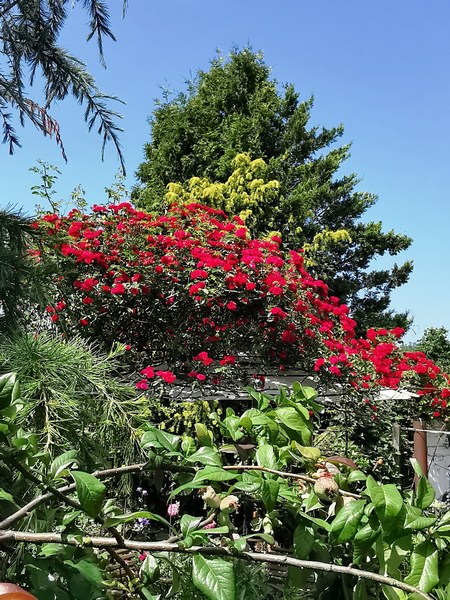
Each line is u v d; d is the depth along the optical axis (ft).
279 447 4.31
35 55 18.51
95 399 6.70
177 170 42.42
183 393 15.11
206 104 44.16
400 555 3.54
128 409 7.02
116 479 7.43
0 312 7.61
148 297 15.05
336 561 3.96
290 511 4.01
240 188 36.47
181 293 15.07
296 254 16.22
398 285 45.70
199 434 4.20
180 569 3.89
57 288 11.24
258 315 15.02
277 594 4.63
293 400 4.58
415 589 3.19
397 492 3.25
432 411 16.84
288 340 14.55
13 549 3.70
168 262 15.10
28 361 5.95
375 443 15.76
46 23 18.48
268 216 37.29
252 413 4.37
